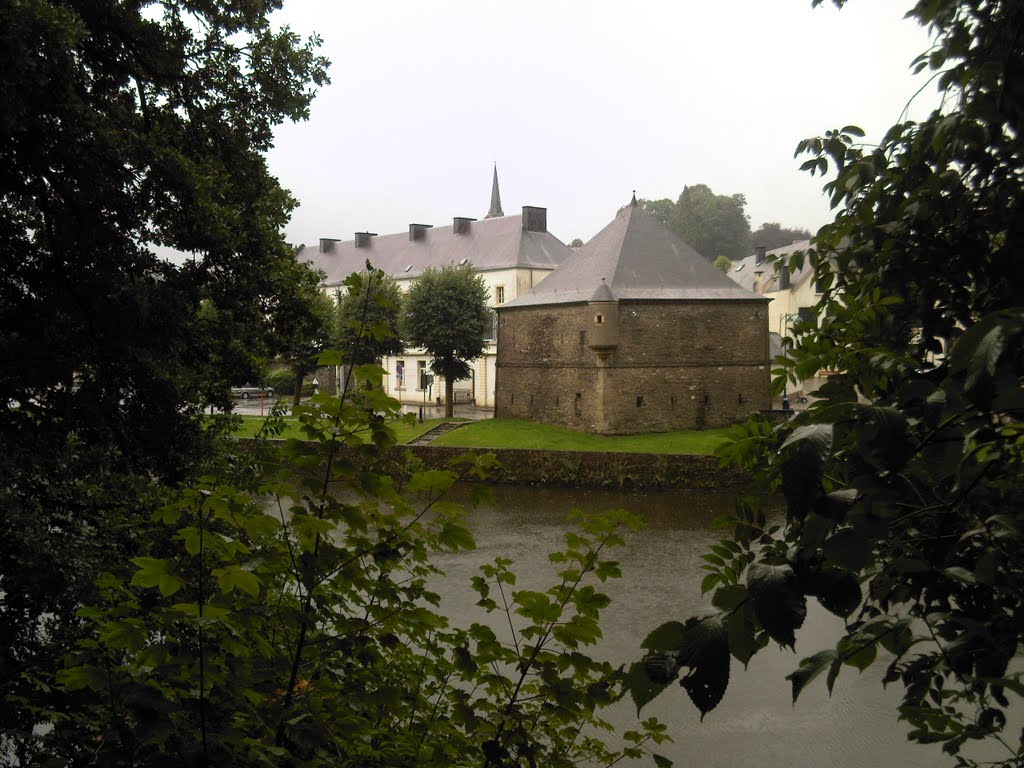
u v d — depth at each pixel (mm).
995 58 3523
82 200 12586
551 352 54812
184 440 13836
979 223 3594
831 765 15461
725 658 1895
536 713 4043
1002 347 1852
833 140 4770
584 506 39031
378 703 3873
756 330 53094
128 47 15109
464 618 22375
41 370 12188
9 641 9031
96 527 10867
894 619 2580
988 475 2756
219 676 3439
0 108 10227
